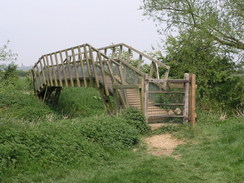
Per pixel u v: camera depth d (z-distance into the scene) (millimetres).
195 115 10641
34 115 16625
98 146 7695
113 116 10438
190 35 15703
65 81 16062
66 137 7449
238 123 9461
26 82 27172
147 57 13391
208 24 14672
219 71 15078
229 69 15438
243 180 5613
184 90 10742
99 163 6781
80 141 7488
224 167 6281
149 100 11414
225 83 15133
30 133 7078
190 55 15844
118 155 7551
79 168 6395
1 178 5582
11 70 25312
